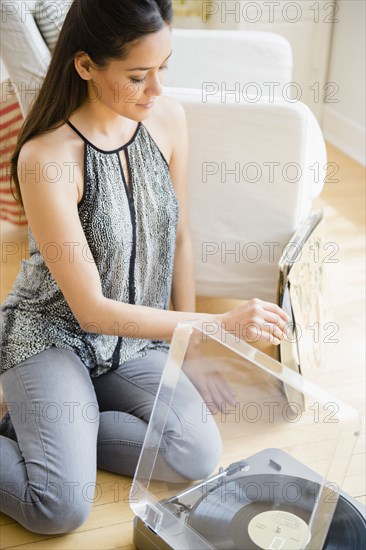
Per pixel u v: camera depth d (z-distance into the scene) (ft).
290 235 6.37
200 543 4.11
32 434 4.72
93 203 4.81
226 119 6.04
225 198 6.34
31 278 5.07
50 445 4.67
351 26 10.72
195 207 6.41
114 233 4.87
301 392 4.07
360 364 6.53
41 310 5.05
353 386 6.24
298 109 5.93
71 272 4.72
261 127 6.02
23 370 4.93
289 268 5.57
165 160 5.17
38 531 4.68
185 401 4.43
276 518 4.02
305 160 6.11
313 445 4.06
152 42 4.24
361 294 7.55
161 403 4.46
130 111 4.53
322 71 11.46
